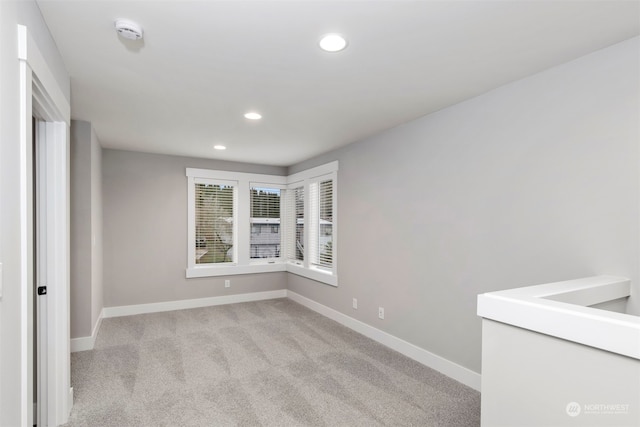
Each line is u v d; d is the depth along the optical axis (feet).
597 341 3.50
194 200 16.49
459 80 7.69
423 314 10.11
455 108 9.18
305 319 14.48
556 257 6.97
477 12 5.18
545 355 3.97
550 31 5.71
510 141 7.84
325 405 7.80
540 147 7.27
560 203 6.92
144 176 15.42
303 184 17.21
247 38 5.92
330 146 13.91
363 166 12.72
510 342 4.33
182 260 16.20
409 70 7.17
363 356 10.60
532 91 7.41
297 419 7.25
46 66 5.29
